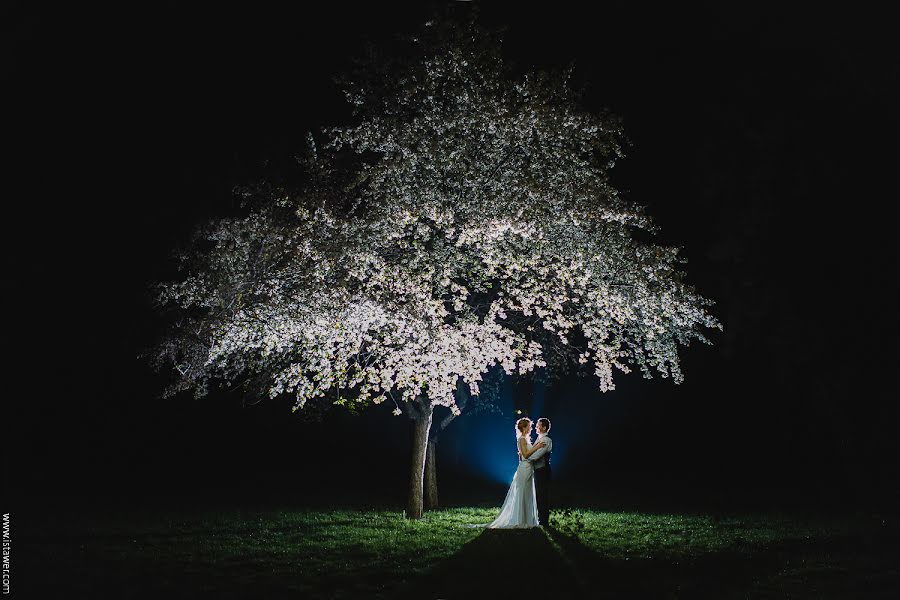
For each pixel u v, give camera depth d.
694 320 14.60
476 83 15.03
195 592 9.79
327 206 13.95
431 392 13.79
